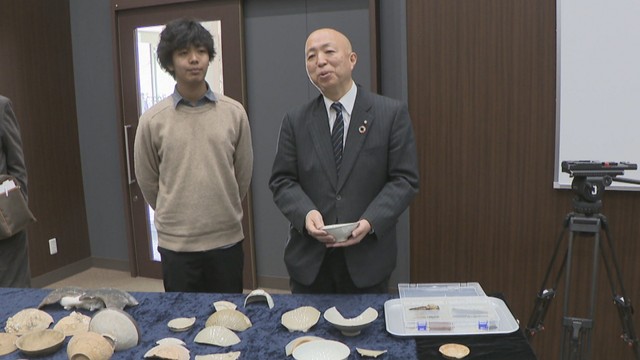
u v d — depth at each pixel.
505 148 2.66
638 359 2.11
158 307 1.67
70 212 4.20
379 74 3.29
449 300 1.61
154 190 2.28
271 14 3.52
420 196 2.85
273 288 3.81
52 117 4.03
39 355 1.38
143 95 3.95
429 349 1.35
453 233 2.81
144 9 3.81
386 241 1.88
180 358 1.30
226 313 1.51
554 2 2.49
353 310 1.60
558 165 2.56
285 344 1.40
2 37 3.62
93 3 4.04
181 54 2.07
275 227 3.74
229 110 2.23
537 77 2.56
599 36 2.42
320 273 1.93
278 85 3.58
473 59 2.66
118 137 4.04
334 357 1.29
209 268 2.26
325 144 1.86
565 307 2.06
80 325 1.51
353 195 1.84
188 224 2.17
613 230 2.52
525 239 2.68
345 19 3.34
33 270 3.90
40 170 3.93
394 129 1.85
